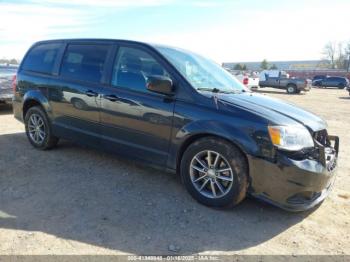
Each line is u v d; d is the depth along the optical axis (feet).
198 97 12.09
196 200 12.41
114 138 14.34
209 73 14.58
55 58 17.20
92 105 14.84
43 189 13.20
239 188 11.19
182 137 12.16
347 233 10.84
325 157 11.21
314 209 12.44
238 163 11.10
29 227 10.36
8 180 13.97
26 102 18.45
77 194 12.85
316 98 73.10
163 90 12.22
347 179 15.89
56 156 17.25
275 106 12.48
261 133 10.73
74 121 15.90
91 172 15.16
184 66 13.51
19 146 18.95
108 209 11.73
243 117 11.14
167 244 9.78
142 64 13.66
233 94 13.05
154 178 14.67
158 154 13.05
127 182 14.16
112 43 14.89
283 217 11.68
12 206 11.67
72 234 10.07
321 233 10.77
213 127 11.39
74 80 15.80
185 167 12.40
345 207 12.72
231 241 10.09
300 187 10.65
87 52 15.72
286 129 10.75
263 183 10.87
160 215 11.43
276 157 10.57
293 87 90.12
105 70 14.70
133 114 13.42
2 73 30.81
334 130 29.99
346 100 68.28
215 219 11.31
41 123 17.97
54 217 11.03
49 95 16.97
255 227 10.94
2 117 28.35
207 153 11.84
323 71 233.76
